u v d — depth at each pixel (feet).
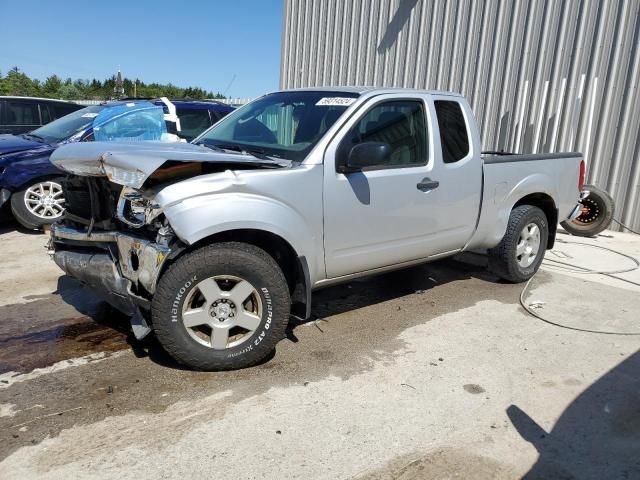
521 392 11.09
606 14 26.50
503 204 16.78
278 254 12.37
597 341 13.70
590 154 27.94
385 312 15.34
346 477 8.39
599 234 26.84
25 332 13.38
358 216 12.87
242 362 11.50
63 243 12.87
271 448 9.01
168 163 10.96
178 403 10.27
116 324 13.96
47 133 25.86
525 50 29.71
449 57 33.35
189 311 10.91
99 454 8.71
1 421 9.56
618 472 8.70
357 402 10.50
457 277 18.85
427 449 9.14
